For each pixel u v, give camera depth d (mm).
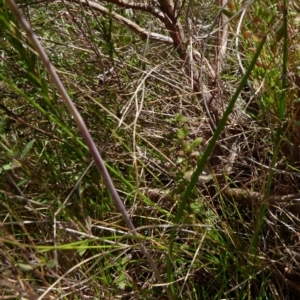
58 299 1073
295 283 1218
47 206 1238
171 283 1100
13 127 1354
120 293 1163
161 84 1636
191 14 1548
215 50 1598
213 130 1367
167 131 1527
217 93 1512
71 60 1626
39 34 1675
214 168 1421
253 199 1271
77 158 1236
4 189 1262
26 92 1381
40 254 1178
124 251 1235
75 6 1743
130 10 1780
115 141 1428
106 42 1481
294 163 1339
